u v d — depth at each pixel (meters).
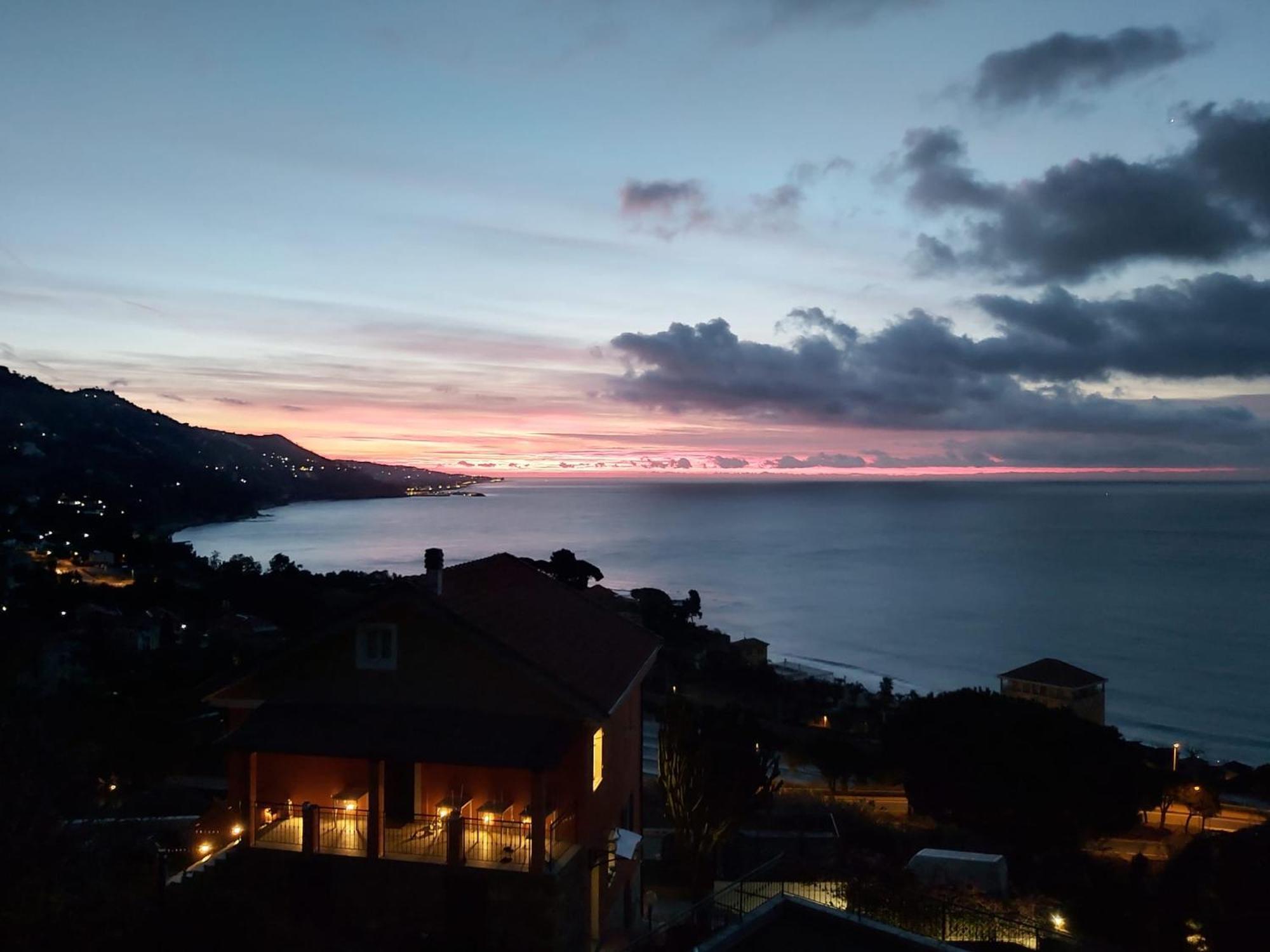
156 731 32.84
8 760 11.04
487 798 14.94
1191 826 40.62
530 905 13.45
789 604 154.75
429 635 15.20
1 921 9.41
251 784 14.88
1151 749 62.41
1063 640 122.88
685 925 13.93
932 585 179.62
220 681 15.65
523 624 16.86
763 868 14.60
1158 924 16.84
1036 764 30.75
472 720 14.59
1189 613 142.75
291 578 109.94
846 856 19.81
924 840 26.45
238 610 96.50
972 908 13.87
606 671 16.80
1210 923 14.94
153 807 23.66
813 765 48.00
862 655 114.19
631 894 17.95
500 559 22.09
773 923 11.58
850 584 181.00
